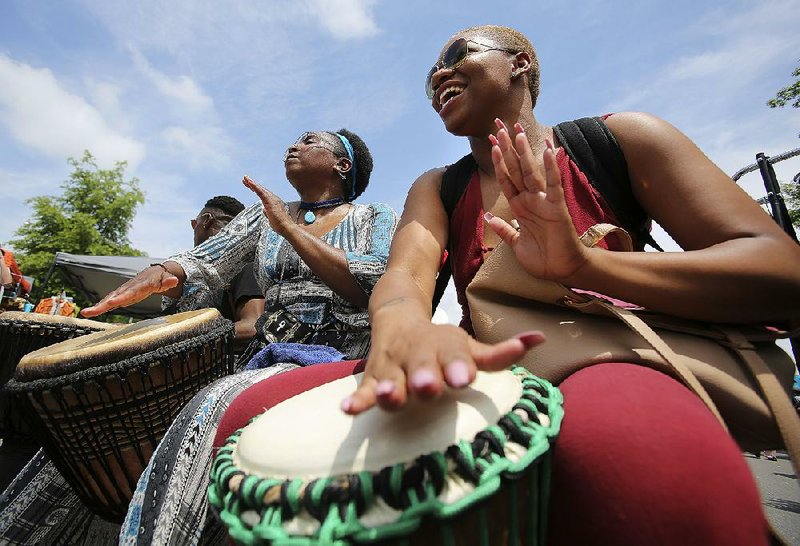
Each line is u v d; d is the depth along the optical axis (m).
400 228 1.38
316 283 1.91
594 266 0.85
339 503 0.55
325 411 0.76
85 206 22.58
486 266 1.05
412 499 0.54
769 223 0.94
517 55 1.35
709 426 0.63
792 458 0.74
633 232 1.21
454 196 1.41
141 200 23.77
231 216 3.82
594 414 0.67
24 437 2.21
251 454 0.68
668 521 0.56
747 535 0.55
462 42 1.32
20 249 21.25
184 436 1.19
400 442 0.59
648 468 0.59
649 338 0.80
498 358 0.57
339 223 2.14
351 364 1.26
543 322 0.96
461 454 0.57
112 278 8.67
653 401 0.66
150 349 1.40
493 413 0.65
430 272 1.27
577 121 1.26
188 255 1.98
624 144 1.16
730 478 0.57
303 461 0.61
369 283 1.69
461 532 0.56
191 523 1.13
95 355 1.33
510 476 0.58
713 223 0.97
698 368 0.83
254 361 1.63
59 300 6.70
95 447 1.38
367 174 2.53
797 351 1.50
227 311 2.85
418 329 0.66
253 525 0.59
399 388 0.57
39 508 1.67
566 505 0.66
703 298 0.86
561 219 0.82
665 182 1.07
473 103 1.31
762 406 0.80
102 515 1.53
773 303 0.87
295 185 2.32
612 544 0.60
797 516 3.78
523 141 0.82
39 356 1.36
